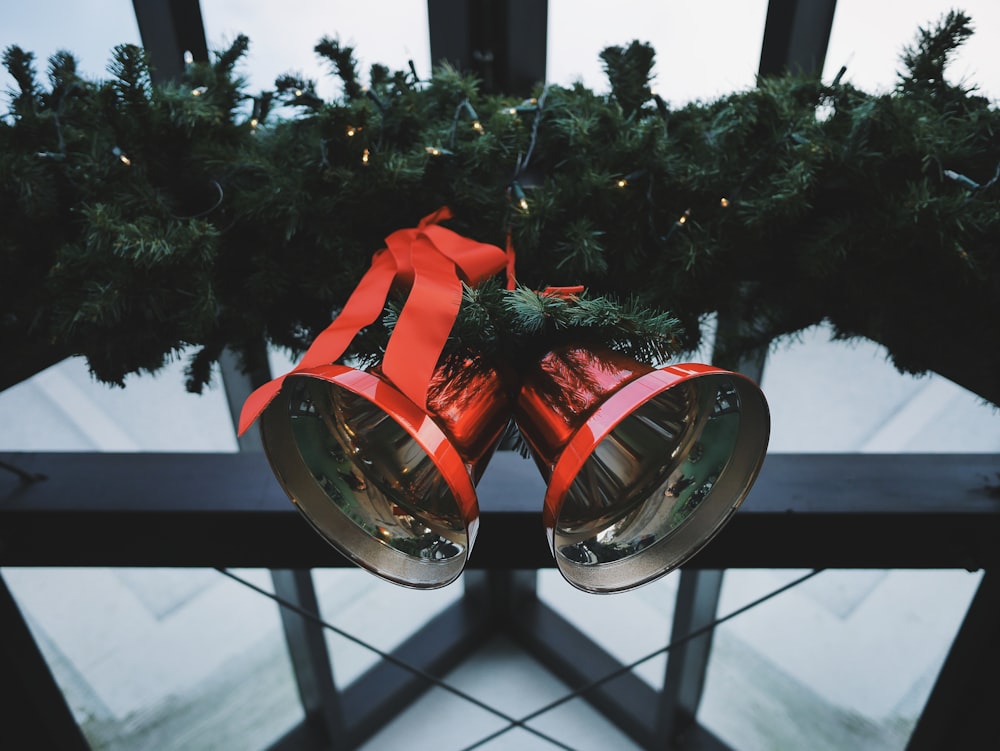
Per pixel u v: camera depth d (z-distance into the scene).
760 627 3.13
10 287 1.28
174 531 1.78
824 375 2.39
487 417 0.89
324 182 1.23
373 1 1.76
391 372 0.77
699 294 1.30
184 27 1.73
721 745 3.56
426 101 1.37
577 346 0.88
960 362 1.33
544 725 3.86
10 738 2.63
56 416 2.38
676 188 1.25
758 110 1.24
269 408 0.87
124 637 2.95
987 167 1.23
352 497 0.91
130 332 1.23
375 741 3.80
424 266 0.94
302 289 1.31
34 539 1.79
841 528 1.74
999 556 1.76
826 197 1.28
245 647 3.23
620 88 1.32
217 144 1.29
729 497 0.91
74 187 1.24
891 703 2.98
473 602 3.99
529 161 1.33
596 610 3.69
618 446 0.92
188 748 3.30
